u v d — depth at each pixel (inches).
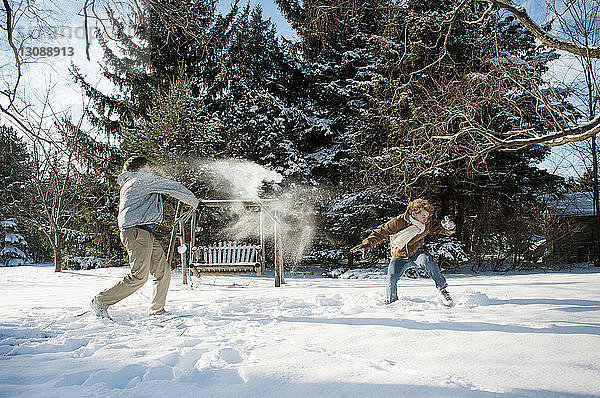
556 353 107.4
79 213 652.1
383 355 107.4
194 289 313.9
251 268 384.5
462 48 480.1
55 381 89.6
